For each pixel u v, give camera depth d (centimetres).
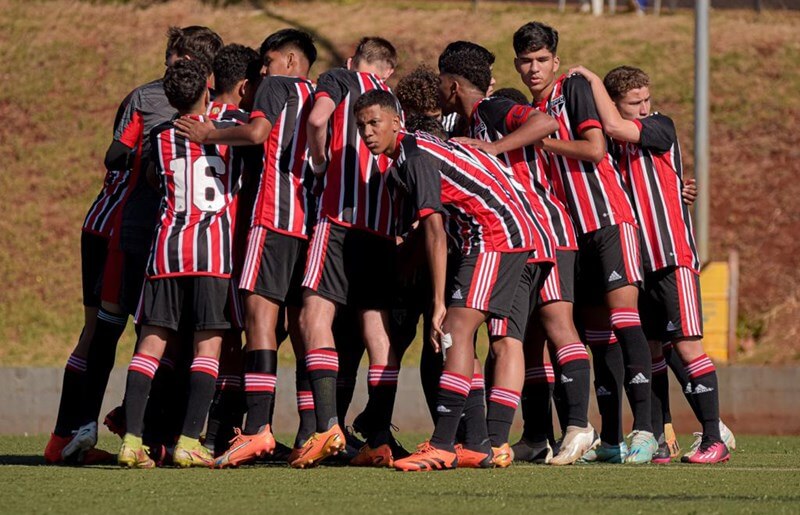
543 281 2127
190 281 2066
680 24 7162
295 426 3744
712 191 5503
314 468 2038
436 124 2148
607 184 2236
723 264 4228
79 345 2292
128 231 2202
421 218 1911
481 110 2188
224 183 2109
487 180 1972
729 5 8044
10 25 7181
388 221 2098
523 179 2216
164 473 1941
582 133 2206
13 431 3803
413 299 2180
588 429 2212
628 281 2222
